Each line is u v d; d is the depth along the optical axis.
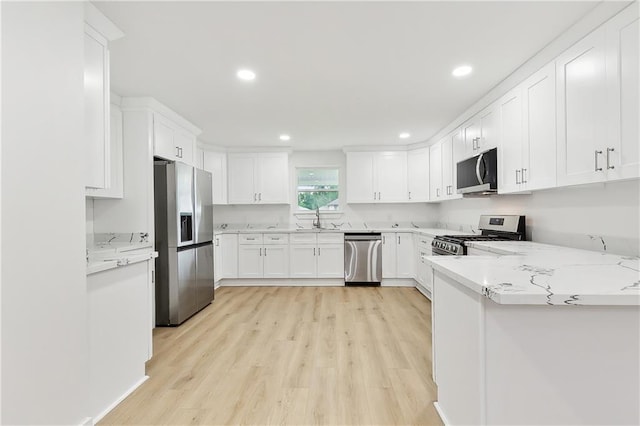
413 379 2.08
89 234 3.00
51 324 1.30
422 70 2.44
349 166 5.16
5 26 1.14
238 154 5.19
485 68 2.41
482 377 1.13
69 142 1.41
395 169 5.11
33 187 1.24
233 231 4.87
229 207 5.46
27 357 1.20
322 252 4.86
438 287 1.68
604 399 1.09
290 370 2.21
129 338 1.96
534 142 2.26
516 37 1.98
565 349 1.10
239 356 2.43
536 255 1.80
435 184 4.52
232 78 2.57
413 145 4.98
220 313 3.53
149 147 2.99
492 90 2.81
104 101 1.80
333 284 4.88
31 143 1.23
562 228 2.35
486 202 3.58
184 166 3.32
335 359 2.37
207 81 2.63
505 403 1.12
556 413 1.11
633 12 1.49
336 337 2.79
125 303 1.92
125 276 1.93
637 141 1.49
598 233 2.01
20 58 1.19
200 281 3.62
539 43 2.05
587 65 1.77
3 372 1.12
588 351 1.09
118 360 1.86
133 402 1.85
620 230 1.85
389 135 4.48
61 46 1.38
